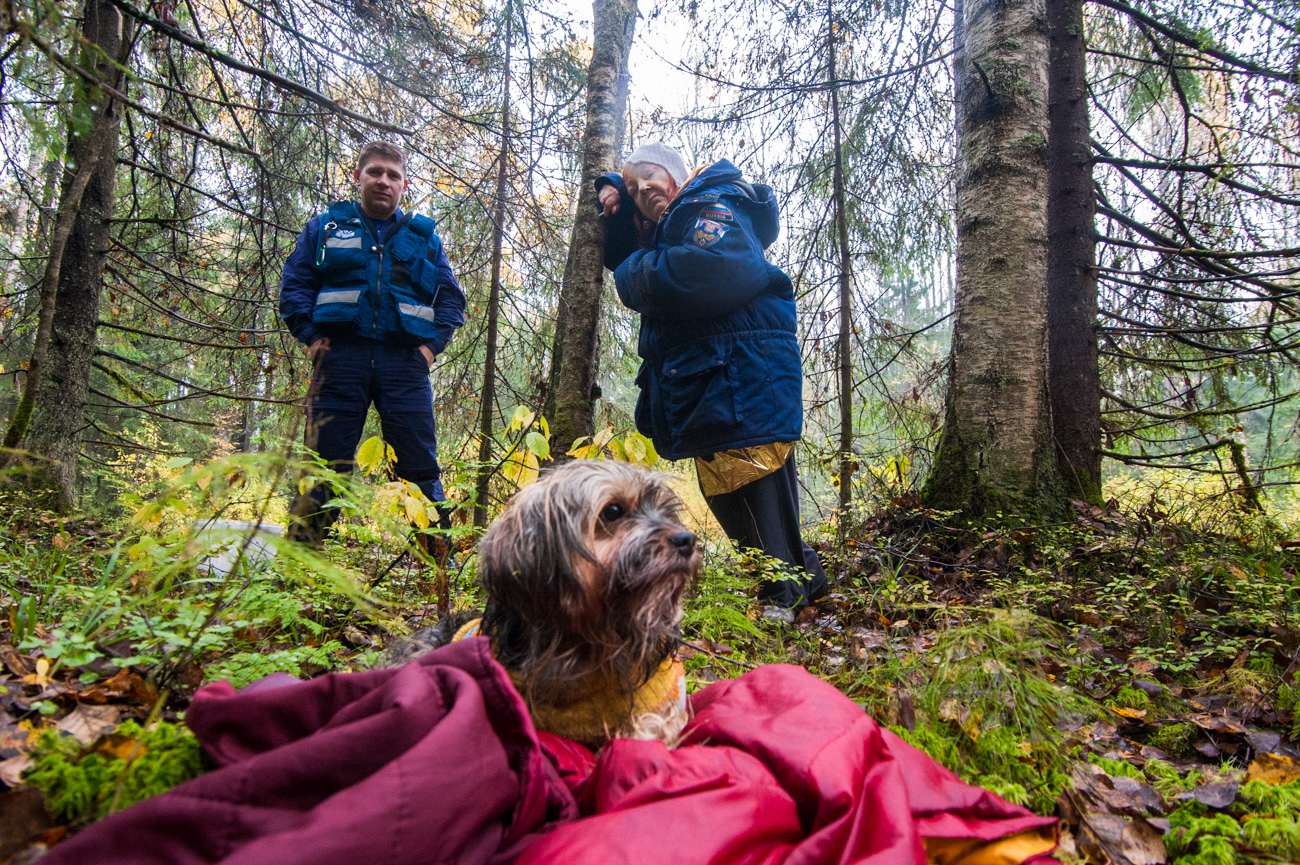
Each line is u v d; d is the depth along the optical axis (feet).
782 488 13.57
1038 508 16.17
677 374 13.05
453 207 23.61
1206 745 8.20
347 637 9.86
